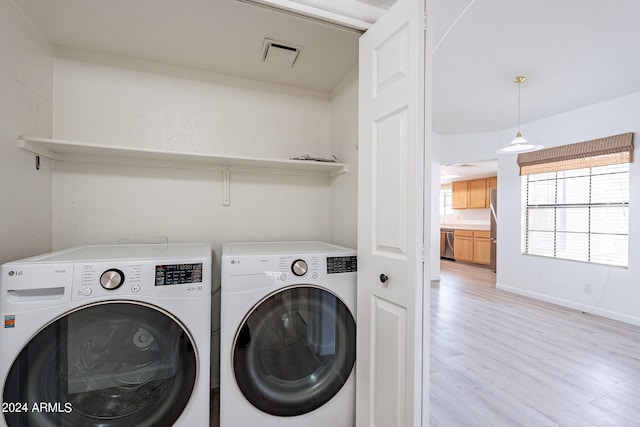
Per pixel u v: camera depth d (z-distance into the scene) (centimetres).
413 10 102
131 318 101
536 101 342
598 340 278
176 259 108
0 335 89
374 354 120
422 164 101
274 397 121
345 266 134
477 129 461
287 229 199
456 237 725
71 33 144
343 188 183
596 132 348
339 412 131
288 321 125
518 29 209
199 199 180
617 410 179
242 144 190
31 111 132
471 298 411
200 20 135
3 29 111
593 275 352
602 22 200
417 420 99
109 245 157
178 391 106
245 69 180
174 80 176
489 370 223
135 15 131
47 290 96
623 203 334
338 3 126
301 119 204
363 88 130
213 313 180
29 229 130
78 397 96
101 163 161
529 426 165
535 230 424
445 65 261
